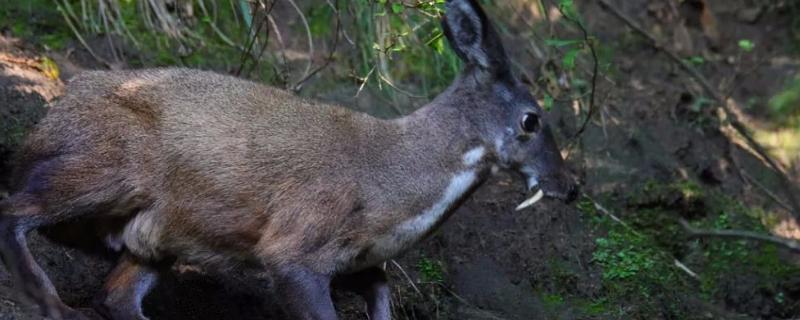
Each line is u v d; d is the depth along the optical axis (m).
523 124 9.66
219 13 13.82
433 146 9.46
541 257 12.71
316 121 9.27
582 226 13.27
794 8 17.53
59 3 13.15
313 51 13.79
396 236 9.38
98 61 12.76
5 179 10.94
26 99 11.48
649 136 14.84
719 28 17.08
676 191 14.06
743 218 14.23
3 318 8.75
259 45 13.51
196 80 9.30
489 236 12.67
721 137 15.26
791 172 15.34
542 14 15.23
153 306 10.47
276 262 9.01
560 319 12.13
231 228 9.12
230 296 10.91
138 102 9.08
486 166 9.68
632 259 13.05
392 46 11.81
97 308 9.48
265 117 9.20
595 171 14.12
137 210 9.15
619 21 16.38
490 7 14.88
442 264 12.18
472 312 11.86
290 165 9.08
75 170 8.90
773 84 16.36
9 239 8.89
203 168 9.03
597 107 14.62
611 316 12.34
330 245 9.11
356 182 9.16
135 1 13.35
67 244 9.48
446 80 14.01
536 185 9.87
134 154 8.99
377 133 9.38
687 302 12.88
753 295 13.34
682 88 15.72
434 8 10.85
